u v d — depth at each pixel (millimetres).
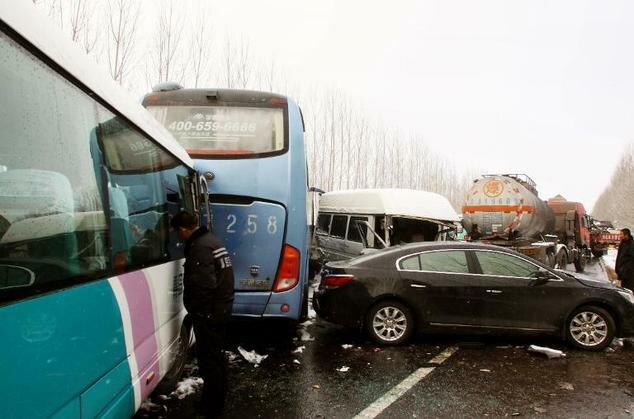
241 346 6637
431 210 11438
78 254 2471
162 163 4062
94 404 2557
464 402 4711
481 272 6828
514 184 14352
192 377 5277
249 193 5805
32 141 2109
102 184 2797
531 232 14383
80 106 2564
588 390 5062
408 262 6902
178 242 4516
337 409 4512
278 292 5781
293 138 6090
